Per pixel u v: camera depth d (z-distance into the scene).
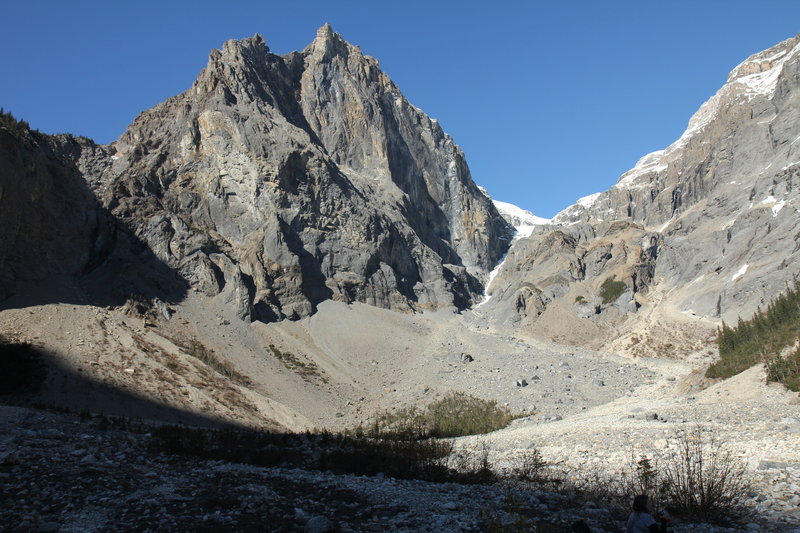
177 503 22.83
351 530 20.38
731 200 156.50
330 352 108.81
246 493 24.89
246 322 107.31
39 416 40.38
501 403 86.81
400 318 130.88
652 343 113.44
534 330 132.75
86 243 105.44
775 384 55.53
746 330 82.19
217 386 81.69
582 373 99.56
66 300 90.69
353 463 36.47
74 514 20.91
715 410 53.53
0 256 87.94
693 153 193.00
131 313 93.81
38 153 101.75
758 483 25.78
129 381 74.44
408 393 93.94
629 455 37.62
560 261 158.38
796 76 166.38
